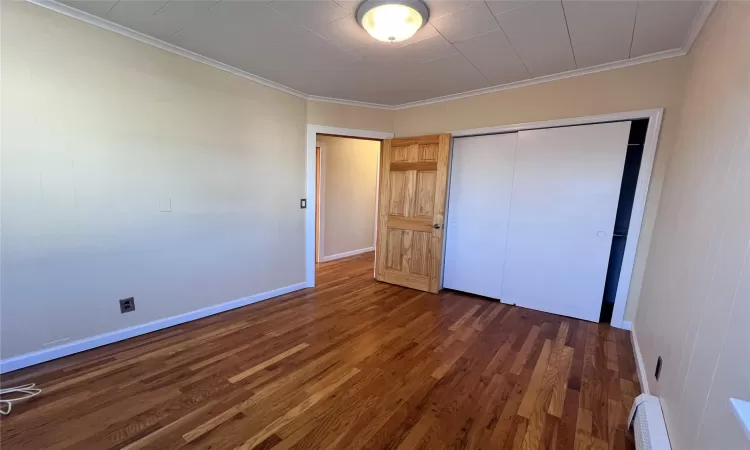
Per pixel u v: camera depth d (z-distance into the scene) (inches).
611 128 105.7
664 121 95.2
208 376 76.6
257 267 128.6
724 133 49.4
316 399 69.3
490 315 119.7
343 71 110.9
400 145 149.6
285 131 132.3
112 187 87.0
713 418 36.6
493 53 94.9
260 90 121.0
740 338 32.8
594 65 102.7
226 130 111.9
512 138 127.4
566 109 112.0
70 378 73.8
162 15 77.4
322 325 107.9
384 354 89.4
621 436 60.5
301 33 85.0
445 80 118.4
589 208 112.4
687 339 50.8
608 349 94.1
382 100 145.3
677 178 79.5
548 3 69.1
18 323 75.4
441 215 139.6
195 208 106.1
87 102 80.7
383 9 70.5
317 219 200.8
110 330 90.3
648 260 99.3
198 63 101.7
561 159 116.0
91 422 60.6
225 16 77.4
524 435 60.2
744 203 37.4
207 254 111.1
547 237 121.4
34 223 75.5
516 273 129.4
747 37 44.9
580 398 71.4
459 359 87.4
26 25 70.9
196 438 57.5
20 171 72.7
